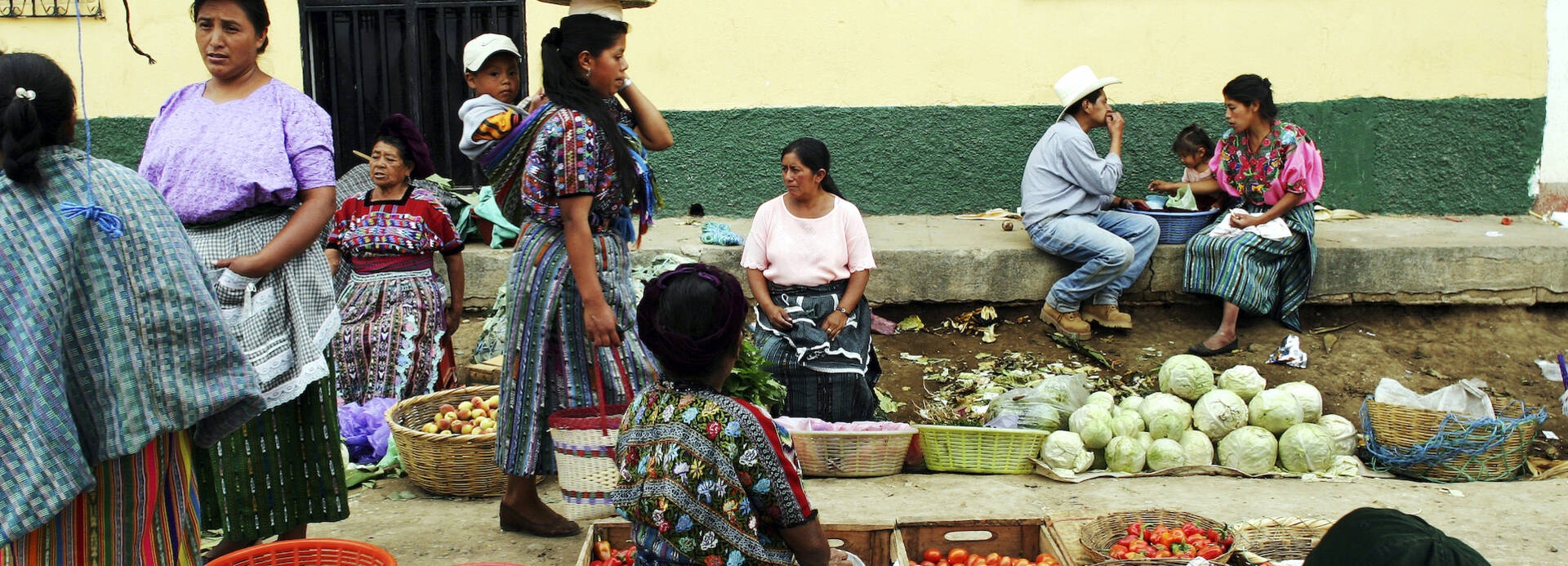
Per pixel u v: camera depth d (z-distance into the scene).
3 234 2.15
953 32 6.91
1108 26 6.89
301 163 3.04
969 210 7.10
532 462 3.55
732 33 6.89
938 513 4.18
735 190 7.05
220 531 3.83
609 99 3.47
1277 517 3.74
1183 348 5.98
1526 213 7.06
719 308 2.22
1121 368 5.79
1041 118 6.97
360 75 6.94
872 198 7.08
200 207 2.95
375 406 4.84
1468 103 6.96
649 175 3.55
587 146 3.23
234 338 2.47
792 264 4.92
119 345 2.28
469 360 5.85
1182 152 6.54
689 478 2.21
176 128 3.01
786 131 6.98
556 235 3.43
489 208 6.12
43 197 2.21
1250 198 6.06
